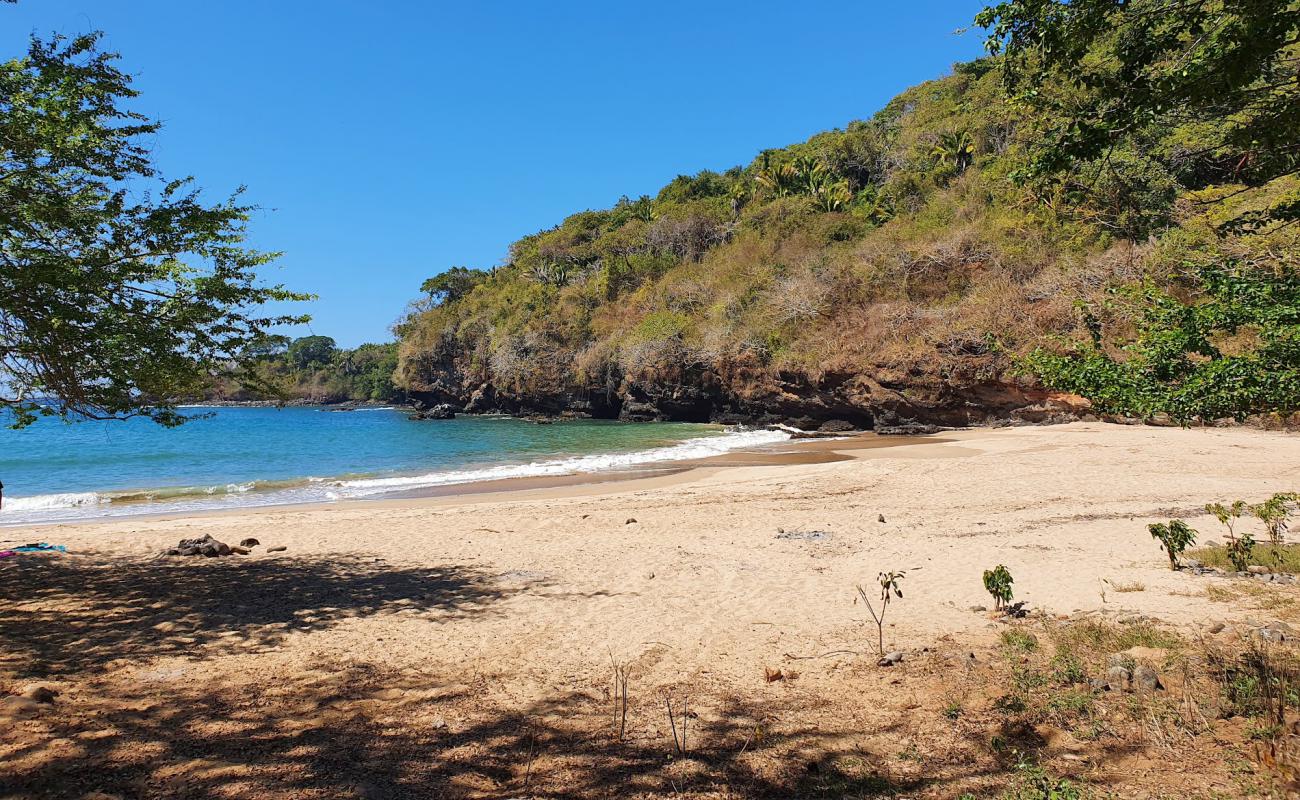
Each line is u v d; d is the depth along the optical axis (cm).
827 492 1550
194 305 773
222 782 370
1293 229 784
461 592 812
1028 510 1226
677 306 5194
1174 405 402
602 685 528
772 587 808
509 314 6406
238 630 666
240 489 1959
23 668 549
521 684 530
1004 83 494
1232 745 373
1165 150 777
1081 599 700
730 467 2234
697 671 555
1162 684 460
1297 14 356
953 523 1140
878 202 4962
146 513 1582
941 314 3516
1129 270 2541
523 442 3506
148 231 784
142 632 655
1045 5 413
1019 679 487
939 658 549
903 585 795
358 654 599
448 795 361
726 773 383
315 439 4141
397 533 1205
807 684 517
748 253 5219
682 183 7344
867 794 353
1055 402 3092
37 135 711
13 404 752
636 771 387
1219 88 392
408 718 464
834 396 3894
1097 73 433
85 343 712
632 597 781
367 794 360
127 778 372
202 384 832
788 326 4225
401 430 4828
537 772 387
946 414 3450
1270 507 840
